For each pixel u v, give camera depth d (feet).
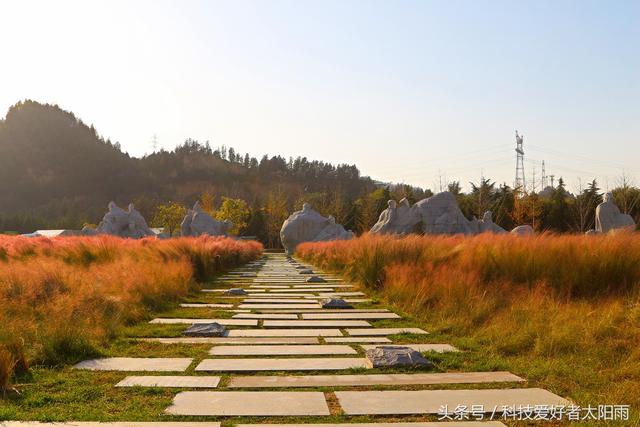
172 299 30.86
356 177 382.42
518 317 20.84
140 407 12.08
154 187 359.87
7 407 11.94
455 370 15.52
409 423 11.17
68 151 361.51
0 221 222.48
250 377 14.75
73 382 14.05
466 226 69.05
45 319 19.90
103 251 41.96
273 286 42.68
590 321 19.47
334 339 20.34
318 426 10.99
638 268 25.50
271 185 360.89
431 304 26.58
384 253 37.04
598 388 13.47
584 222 129.49
